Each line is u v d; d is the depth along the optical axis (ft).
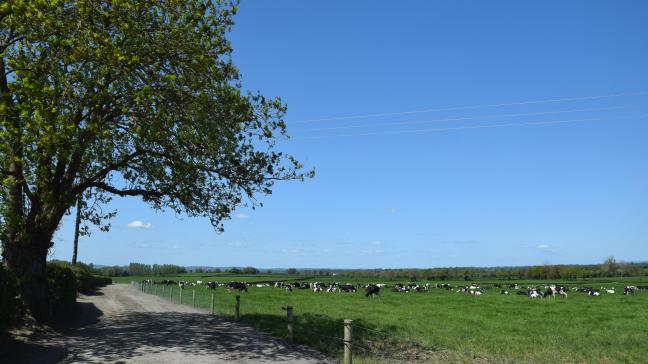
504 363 46.85
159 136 51.72
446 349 53.57
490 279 422.41
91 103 50.47
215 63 54.39
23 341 44.29
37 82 43.73
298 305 122.93
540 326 82.74
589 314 108.99
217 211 67.05
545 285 298.76
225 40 56.85
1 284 39.01
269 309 100.89
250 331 58.08
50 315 59.82
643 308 127.65
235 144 59.26
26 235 52.34
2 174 48.88
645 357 52.49
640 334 71.87
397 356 47.14
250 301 133.28
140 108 51.85
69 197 54.13
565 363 48.32
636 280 369.91
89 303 101.09
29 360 37.50
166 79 51.49
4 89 50.11
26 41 48.93
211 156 58.18
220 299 137.39
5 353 39.01
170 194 64.49
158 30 51.88
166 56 53.16
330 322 74.54
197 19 54.03
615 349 57.52
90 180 60.23
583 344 60.80
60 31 46.75
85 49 46.57
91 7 48.16
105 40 46.26
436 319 92.68
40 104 43.32
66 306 76.18
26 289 54.24
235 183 62.23
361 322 78.07
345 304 133.39
